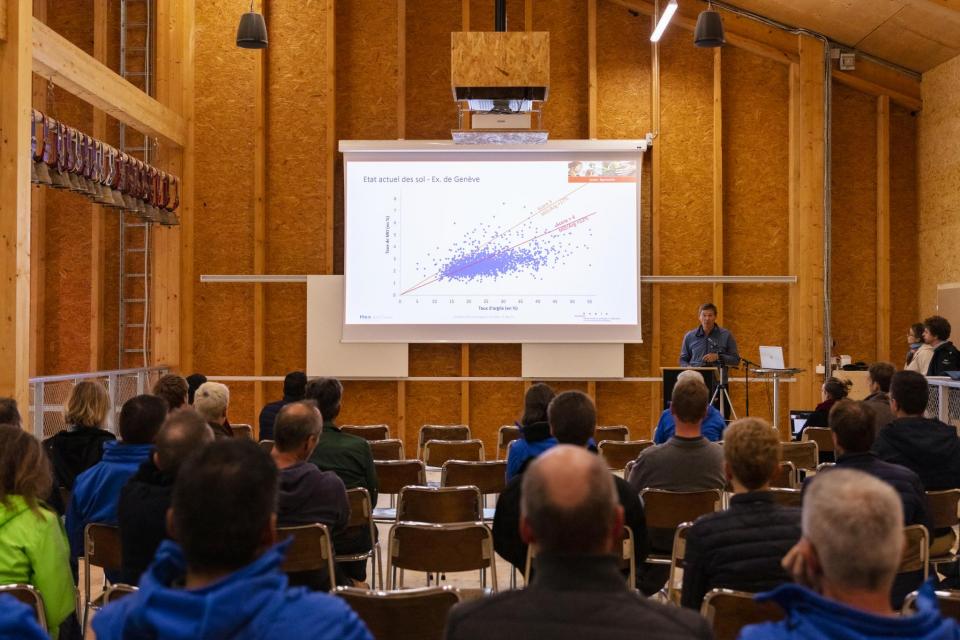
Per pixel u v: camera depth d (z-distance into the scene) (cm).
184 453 292
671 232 1044
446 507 418
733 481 268
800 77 1023
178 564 158
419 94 1059
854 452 334
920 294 1040
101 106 847
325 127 1052
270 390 1055
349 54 1060
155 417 364
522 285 1016
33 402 704
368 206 1019
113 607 153
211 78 1055
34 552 275
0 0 607
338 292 1027
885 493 148
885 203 1031
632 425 1042
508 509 342
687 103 1044
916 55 993
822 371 1014
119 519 296
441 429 695
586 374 1016
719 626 245
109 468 357
